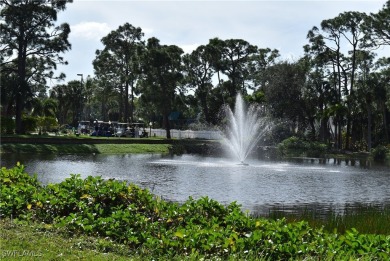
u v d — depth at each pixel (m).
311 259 7.14
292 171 31.14
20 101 52.84
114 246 7.98
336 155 51.88
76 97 97.00
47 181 22.75
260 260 7.07
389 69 60.12
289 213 16.08
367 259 7.03
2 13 52.25
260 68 79.19
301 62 64.69
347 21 62.72
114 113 108.25
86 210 9.51
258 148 51.62
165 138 61.66
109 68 79.31
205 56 71.12
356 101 59.84
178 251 7.74
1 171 12.28
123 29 77.00
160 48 61.25
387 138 58.62
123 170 29.62
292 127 63.00
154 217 9.80
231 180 25.22
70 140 48.25
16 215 9.84
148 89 61.84
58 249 7.46
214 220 9.25
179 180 24.81
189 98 70.31
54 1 54.38
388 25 57.91
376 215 14.38
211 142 58.34
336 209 17.47
